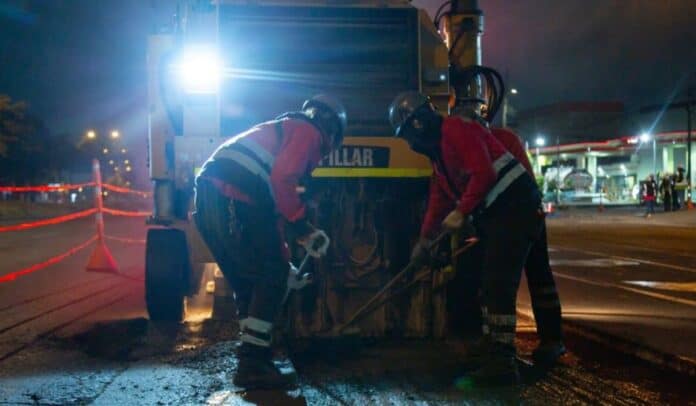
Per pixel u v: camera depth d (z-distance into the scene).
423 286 4.96
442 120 4.26
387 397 3.84
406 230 4.99
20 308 6.89
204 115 5.22
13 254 13.93
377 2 5.48
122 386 4.07
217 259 4.29
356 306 4.92
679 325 5.46
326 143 4.25
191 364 4.56
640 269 10.54
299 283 4.24
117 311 6.65
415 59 5.44
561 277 9.49
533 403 3.74
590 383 4.13
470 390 3.97
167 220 5.57
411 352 4.81
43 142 50.38
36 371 4.41
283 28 5.36
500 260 4.19
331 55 5.39
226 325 5.81
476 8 6.00
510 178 4.21
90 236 20.56
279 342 4.84
